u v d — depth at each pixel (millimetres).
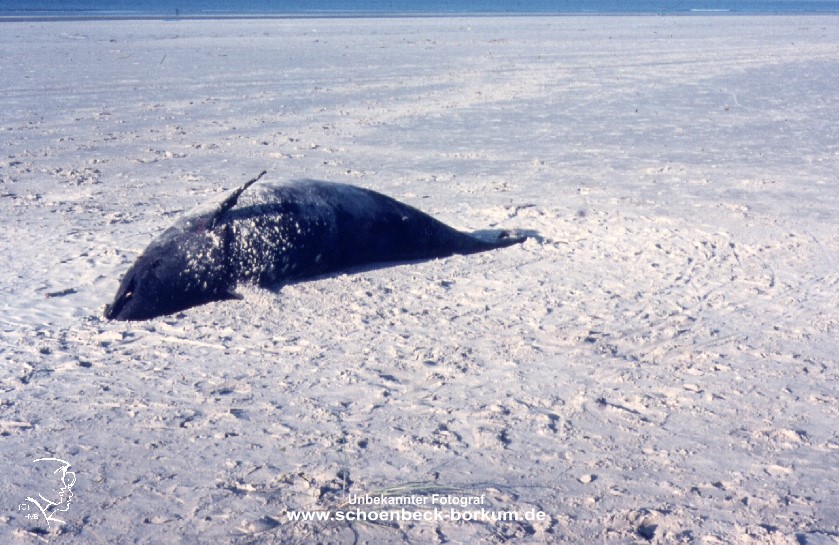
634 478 5066
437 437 5543
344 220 8859
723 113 20125
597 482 5031
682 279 8602
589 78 26875
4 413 5902
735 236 10062
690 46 41000
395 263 9320
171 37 42531
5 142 16516
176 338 7277
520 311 7785
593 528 4574
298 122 18828
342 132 17609
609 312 7727
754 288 8336
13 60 30625
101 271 8914
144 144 16406
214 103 21516
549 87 24578
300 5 96312
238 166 14430
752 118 19391
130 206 11695
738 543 4414
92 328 7461
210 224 8133
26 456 5348
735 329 7348
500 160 14867
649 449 5387
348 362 6715
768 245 9695
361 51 35969
